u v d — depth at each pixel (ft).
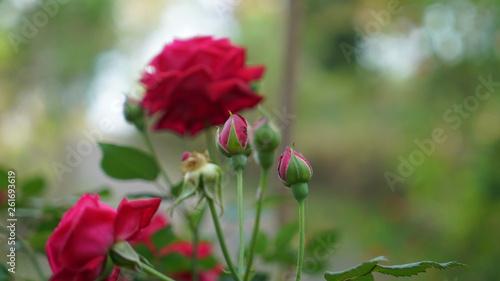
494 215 7.52
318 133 13.34
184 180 2.17
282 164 2.15
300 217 2.14
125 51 12.99
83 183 9.53
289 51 5.10
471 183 7.68
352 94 12.90
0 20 9.92
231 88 2.63
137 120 2.64
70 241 2.02
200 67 2.60
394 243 8.52
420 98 9.48
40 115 12.33
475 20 8.27
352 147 13.04
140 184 8.15
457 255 7.55
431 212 8.41
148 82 2.64
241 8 11.55
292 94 5.04
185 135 2.74
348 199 12.63
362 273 2.02
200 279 2.74
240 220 2.21
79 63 12.35
